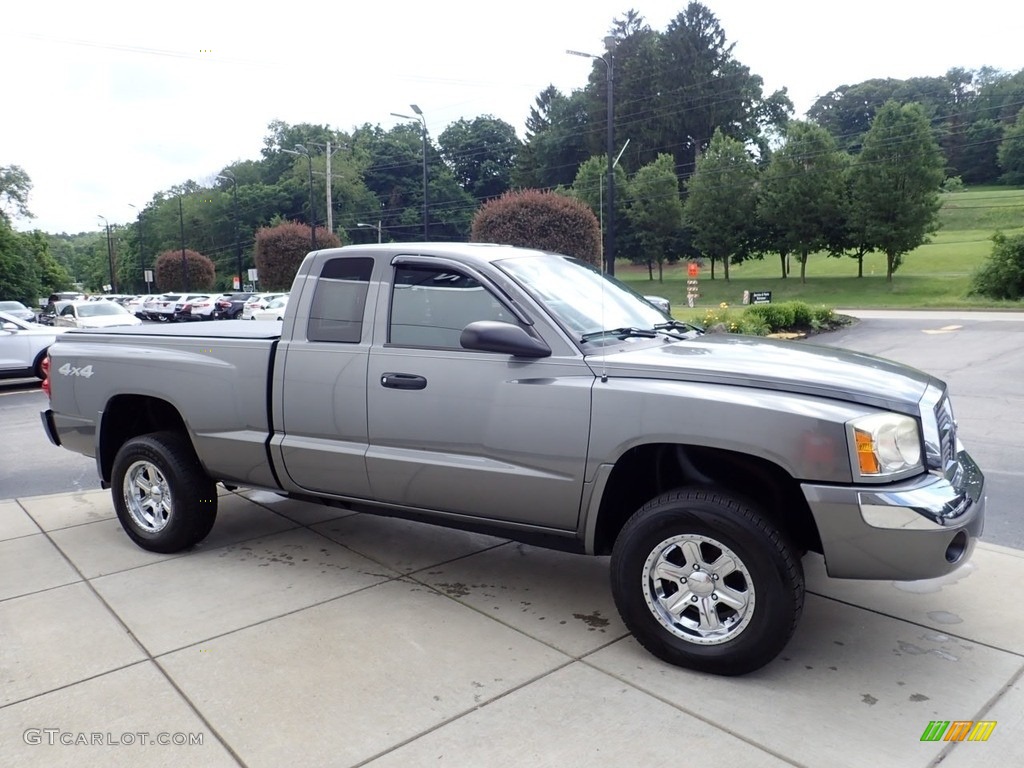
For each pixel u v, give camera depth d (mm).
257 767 2771
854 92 111812
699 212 57719
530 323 3770
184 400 4785
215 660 3547
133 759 2828
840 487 3076
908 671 3377
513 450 3729
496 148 98312
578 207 27875
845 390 3195
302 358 4371
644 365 3508
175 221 108000
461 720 3035
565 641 3705
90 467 8039
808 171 50812
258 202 99062
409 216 94500
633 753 2811
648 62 78375
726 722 2996
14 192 71125
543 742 2885
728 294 53656
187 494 4836
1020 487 6402
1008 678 3307
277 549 5059
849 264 64125
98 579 4574
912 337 20484
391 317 4148
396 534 5352
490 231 28266
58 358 5438
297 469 4469
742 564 3215
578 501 3621
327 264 4434
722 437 3246
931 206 46531
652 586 3445
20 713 3143
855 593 4215
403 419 4031
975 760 2750
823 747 2830
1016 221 79438
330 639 3740
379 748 2867
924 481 3137
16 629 3908
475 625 3885
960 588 4246
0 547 5199
